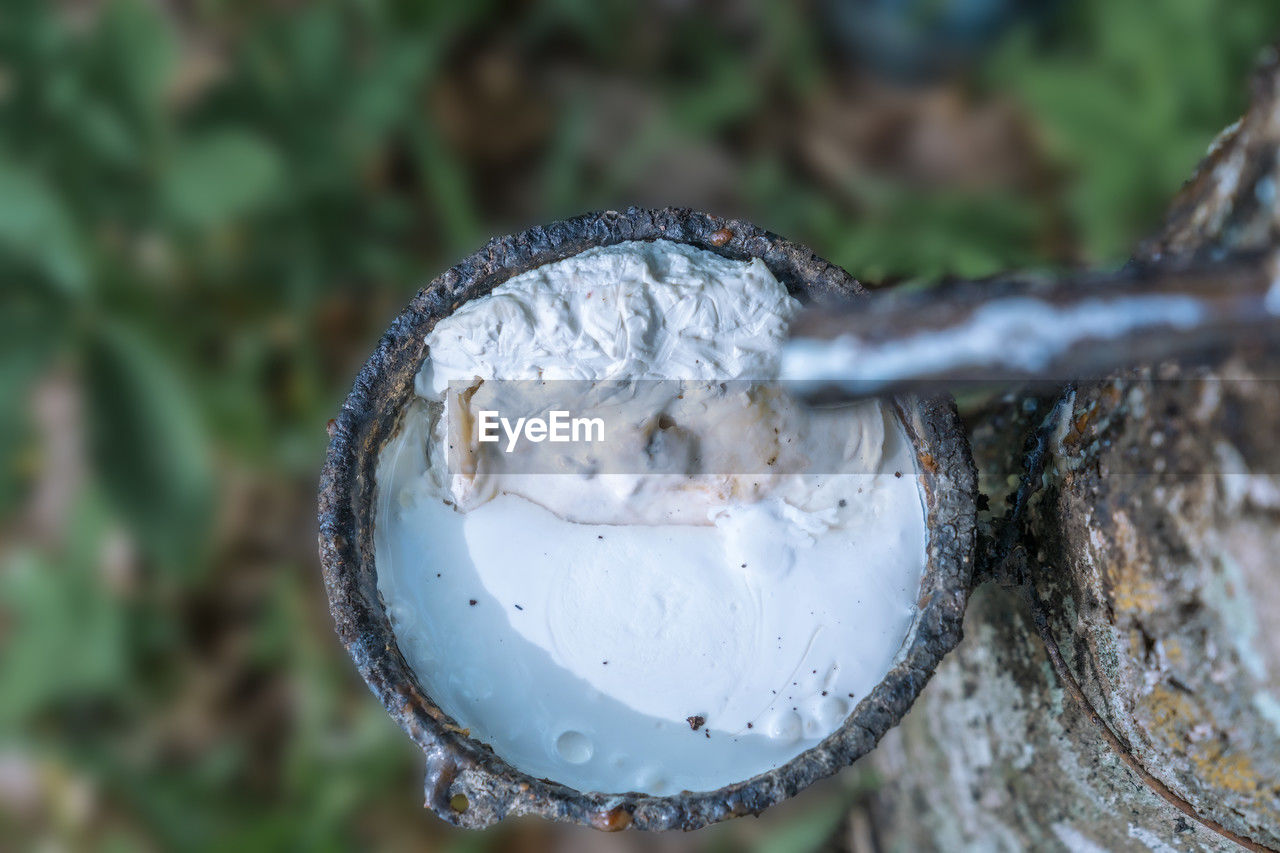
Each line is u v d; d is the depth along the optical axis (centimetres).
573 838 71
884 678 54
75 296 72
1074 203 74
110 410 70
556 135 78
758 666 55
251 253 74
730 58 79
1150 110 72
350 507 55
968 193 76
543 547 56
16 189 70
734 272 55
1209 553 50
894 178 77
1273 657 50
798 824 70
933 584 54
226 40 75
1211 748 52
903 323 48
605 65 78
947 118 77
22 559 72
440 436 56
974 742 62
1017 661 59
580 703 55
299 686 73
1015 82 76
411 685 54
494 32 78
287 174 74
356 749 71
